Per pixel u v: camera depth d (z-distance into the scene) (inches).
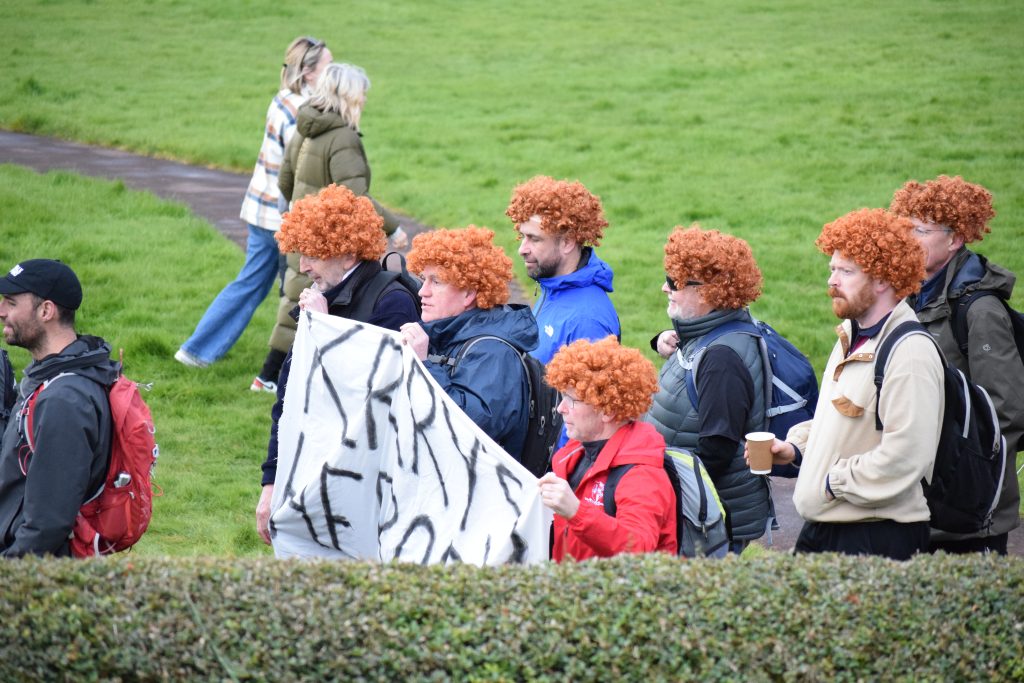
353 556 583.2
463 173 2034.9
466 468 530.9
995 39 3075.8
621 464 490.9
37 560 451.8
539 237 657.6
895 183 1914.4
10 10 3651.6
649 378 494.9
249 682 399.5
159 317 1262.3
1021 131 2188.7
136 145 2215.8
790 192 1892.2
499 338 572.1
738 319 573.0
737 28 3472.0
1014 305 1334.9
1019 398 589.9
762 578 438.3
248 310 1144.2
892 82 2647.6
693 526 498.3
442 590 426.0
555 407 573.9
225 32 3481.8
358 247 633.0
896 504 510.6
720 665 408.8
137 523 540.7
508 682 399.5
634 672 404.5
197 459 922.7
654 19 3683.6
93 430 519.5
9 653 409.7
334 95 971.9
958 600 439.2
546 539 509.4
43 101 2527.1
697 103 2559.1
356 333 576.1
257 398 1064.8
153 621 411.5
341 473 572.4
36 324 529.0
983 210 613.9
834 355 544.4
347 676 400.5
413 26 3631.9
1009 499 588.1
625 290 1421.0
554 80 2851.9
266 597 419.2
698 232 574.2
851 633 422.0
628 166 2071.9
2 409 597.0
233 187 1952.5
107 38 3324.3
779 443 544.7
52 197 1756.9
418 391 549.0
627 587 427.5
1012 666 432.5
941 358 509.7
